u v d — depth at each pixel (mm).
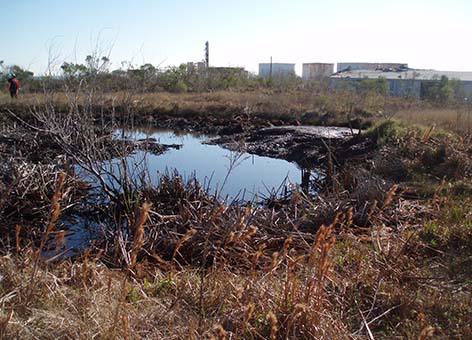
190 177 10508
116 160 10750
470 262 5215
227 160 14234
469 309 4137
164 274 5160
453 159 9711
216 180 11664
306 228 6781
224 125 20922
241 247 5797
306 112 20406
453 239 5832
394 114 15117
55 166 10086
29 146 12938
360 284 4605
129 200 8023
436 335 3832
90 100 8766
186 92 29281
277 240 6223
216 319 3748
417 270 5008
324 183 10211
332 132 16125
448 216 6625
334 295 4348
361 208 7270
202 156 14914
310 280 3758
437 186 8680
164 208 7895
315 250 3770
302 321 3525
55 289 3846
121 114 11891
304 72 57500
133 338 3350
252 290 4023
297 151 14609
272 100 23328
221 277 4461
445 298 4375
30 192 8391
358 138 13625
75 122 8688
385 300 4309
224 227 6238
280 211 7242
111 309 3643
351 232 6223
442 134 11508
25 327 3225
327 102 21047
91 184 9852
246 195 10156
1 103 20578
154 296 4332
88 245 6984
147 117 22219
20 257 4543
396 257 5172
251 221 6672
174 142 17734
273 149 15344
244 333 3498
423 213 7211
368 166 10977
